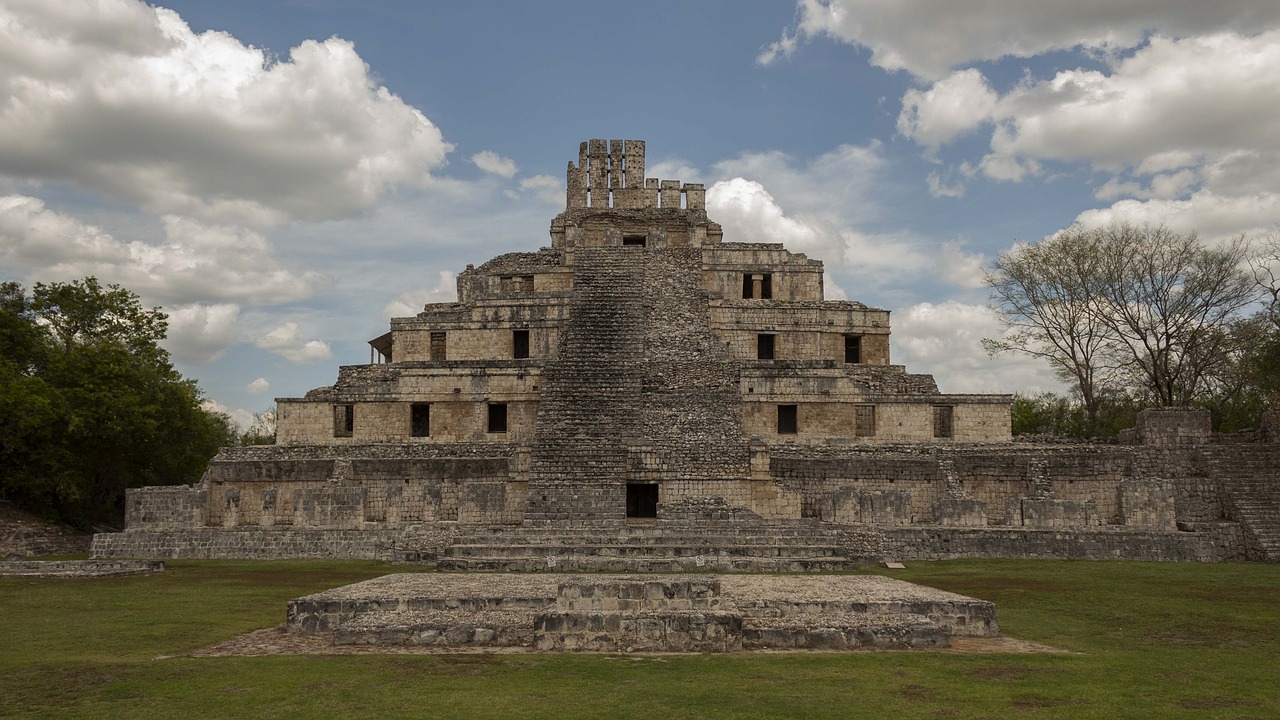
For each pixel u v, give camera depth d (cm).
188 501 4103
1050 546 3706
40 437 4741
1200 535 3716
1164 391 6319
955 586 2806
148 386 5406
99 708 1313
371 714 1278
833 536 3484
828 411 5000
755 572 3125
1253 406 6356
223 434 7388
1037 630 2070
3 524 4556
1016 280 6456
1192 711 1336
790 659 1697
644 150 6869
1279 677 1573
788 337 5675
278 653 1745
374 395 4981
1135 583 2891
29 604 2406
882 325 5741
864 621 1933
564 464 4038
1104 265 6134
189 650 1784
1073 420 7550
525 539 3397
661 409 4591
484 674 1541
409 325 5488
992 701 1380
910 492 4141
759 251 5981
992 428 4919
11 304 5225
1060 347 6488
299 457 4609
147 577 3058
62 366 5003
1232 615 2280
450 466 4356
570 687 1443
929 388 5400
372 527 3938
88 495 5166
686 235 6606
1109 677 1560
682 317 5500
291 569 3297
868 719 1266
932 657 1730
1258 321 5912
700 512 3859
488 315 5441
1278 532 3922
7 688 1437
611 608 1900
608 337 5156
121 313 5766
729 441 4319
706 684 1469
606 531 3528
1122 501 4006
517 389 4988
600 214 6588
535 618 1795
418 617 1938
